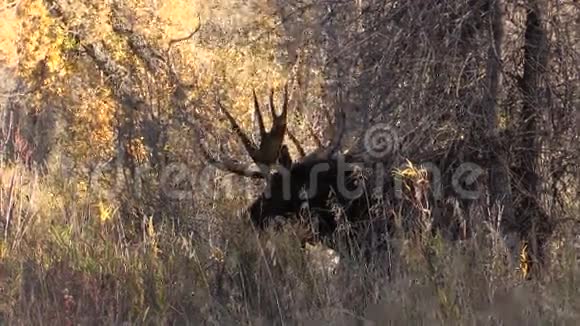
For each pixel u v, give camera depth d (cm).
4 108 3278
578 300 1406
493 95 1741
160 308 1555
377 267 1631
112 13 3322
